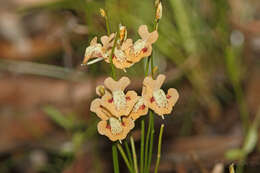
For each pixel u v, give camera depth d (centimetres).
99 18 65
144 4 75
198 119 77
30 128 77
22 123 77
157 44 74
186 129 74
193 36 77
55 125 76
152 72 46
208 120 77
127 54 45
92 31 63
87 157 69
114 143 49
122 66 45
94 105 45
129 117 46
